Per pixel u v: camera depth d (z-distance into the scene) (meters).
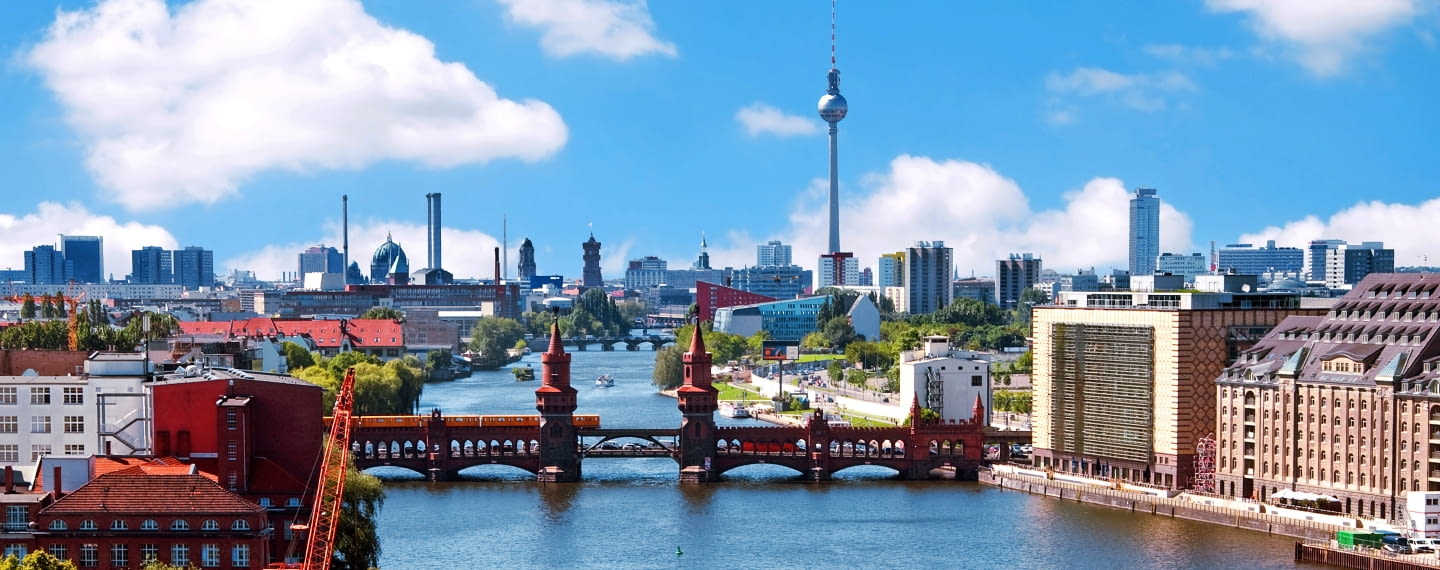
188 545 197.12
